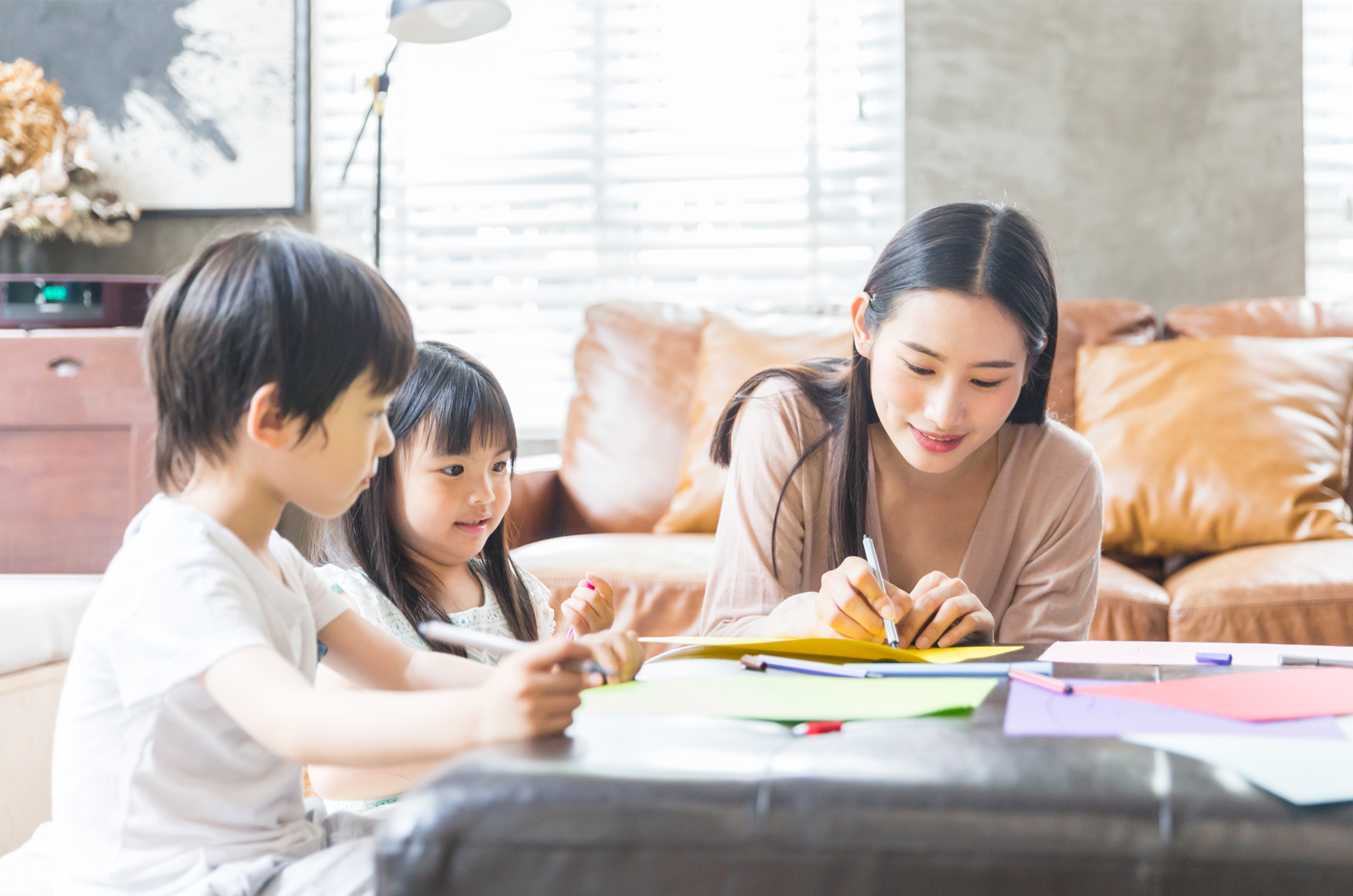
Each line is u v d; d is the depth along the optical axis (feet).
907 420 3.17
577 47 9.02
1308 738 1.46
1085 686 1.88
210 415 2.20
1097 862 1.19
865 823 1.23
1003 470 3.76
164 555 2.13
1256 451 6.07
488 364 9.14
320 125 9.22
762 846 1.23
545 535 7.17
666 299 9.05
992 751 1.38
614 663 1.97
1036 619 3.72
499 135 9.13
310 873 2.10
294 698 1.83
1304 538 5.88
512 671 1.60
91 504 6.72
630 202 9.00
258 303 2.15
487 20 6.98
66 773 2.23
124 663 2.04
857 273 8.89
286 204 8.97
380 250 7.93
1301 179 8.07
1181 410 6.31
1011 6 8.29
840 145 8.82
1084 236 8.25
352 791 3.29
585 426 7.44
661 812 1.26
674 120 9.00
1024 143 8.29
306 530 8.13
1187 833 1.19
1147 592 5.25
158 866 2.17
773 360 7.07
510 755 1.41
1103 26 8.23
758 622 3.39
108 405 6.69
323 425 2.19
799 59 8.87
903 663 2.32
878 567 2.89
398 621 3.38
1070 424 6.87
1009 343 3.02
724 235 9.00
